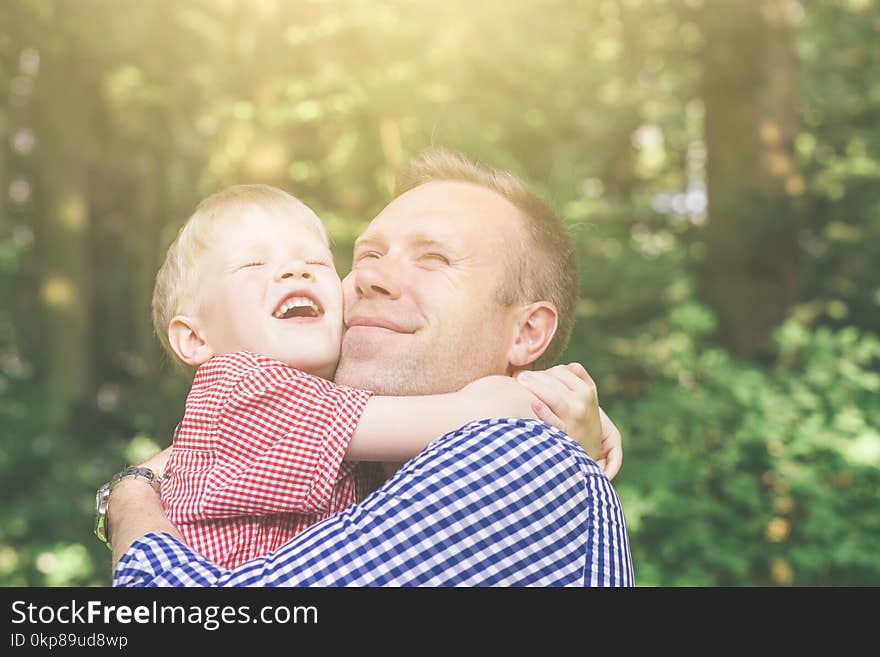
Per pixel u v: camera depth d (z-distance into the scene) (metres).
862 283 11.08
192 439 1.50
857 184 11.94
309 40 7.72
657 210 12.08
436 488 1.32
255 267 1.63
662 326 8.19
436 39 8.05
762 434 5.61
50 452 8.60
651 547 5.42
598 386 6.92
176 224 11.22
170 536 1.38
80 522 8.25
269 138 7.79
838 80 13.96
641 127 14.66
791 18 9.61
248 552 1.44
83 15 9.64
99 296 14.83
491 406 1.50
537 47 8.48
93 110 12.72
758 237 8.83
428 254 1.65
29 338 13.19
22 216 14.72
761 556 5.43
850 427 5.69
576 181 9.52
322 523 1.33
